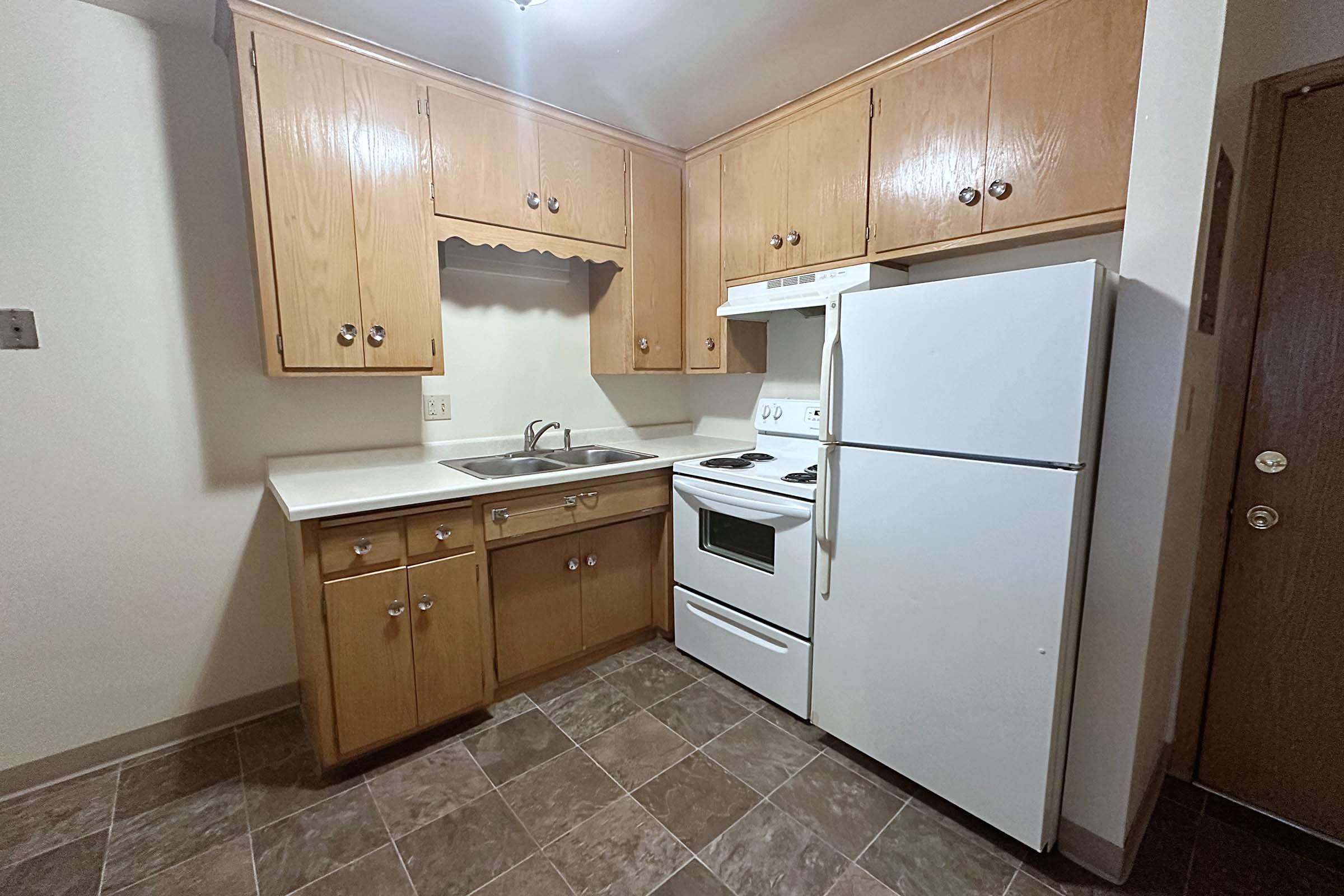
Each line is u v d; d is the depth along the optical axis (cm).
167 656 191
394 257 194
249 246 189
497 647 211
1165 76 125
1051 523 134
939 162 185
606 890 137
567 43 186
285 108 171
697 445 290
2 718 167
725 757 185
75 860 146
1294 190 146
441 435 242
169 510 188
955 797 157
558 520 216
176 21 175
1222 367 158
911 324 156
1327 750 152
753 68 203
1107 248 179
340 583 167
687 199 278
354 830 155
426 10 167
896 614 166
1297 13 142
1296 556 153
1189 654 171
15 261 160
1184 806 165
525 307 262
